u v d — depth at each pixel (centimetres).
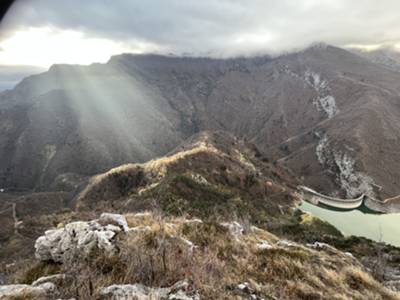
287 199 11681
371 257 2650
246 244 1372
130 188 11325
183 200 6638
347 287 1173
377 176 17175
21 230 9825
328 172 19288
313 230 5200
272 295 923
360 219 12281
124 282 842
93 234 1071
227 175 11000
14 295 738
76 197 13950
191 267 934
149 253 963
